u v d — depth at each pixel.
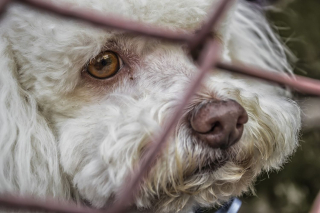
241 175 0.27
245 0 0.39
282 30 0.44
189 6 0.28
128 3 0.27
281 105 0.31
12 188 0.27
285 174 0.46
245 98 0.27
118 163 0.26
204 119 0.25
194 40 0.17
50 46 0.27
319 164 0.46
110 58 0.29
